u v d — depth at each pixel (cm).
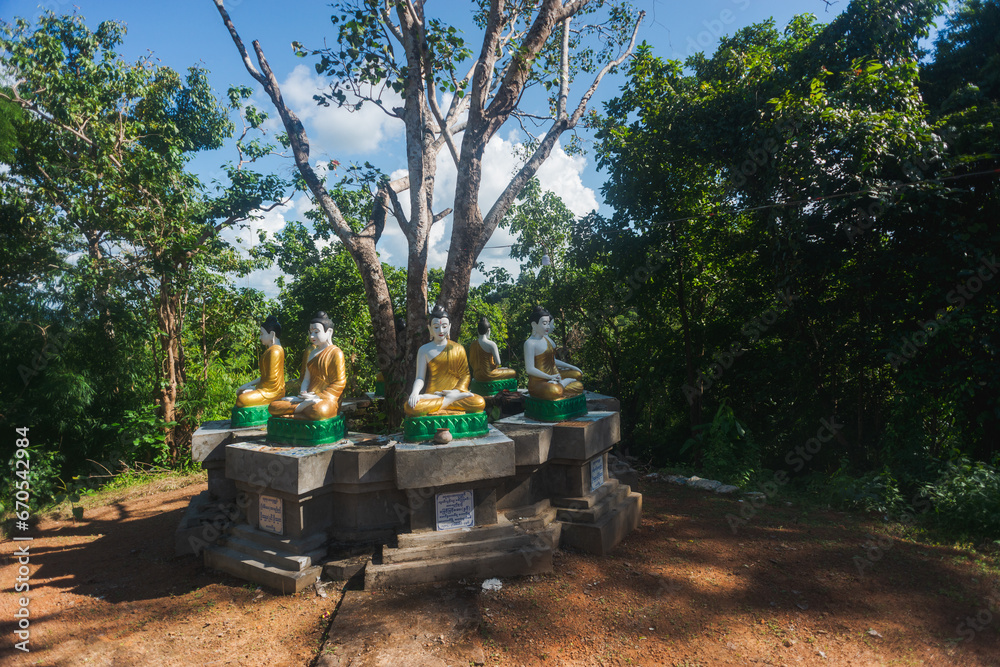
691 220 1147
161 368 1166
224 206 1276
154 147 1252
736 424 934
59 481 1004
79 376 999
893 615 450
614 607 461
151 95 1246
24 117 1033
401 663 380
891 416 898
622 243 1195
